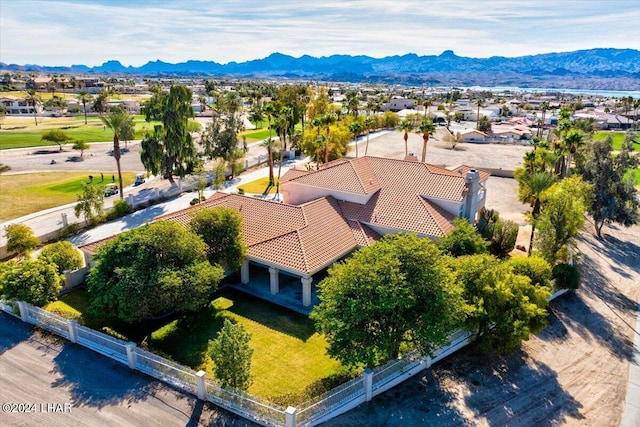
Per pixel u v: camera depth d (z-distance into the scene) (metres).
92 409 19.59
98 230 45.84
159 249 26.33
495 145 106.06
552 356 26.17
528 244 42.56
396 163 44.62
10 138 102.75
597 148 46.19
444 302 21.03
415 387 22.34
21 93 192.50
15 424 18.62
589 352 26.84
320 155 70.12
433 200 39.50
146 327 27.61
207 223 31.19
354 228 36.66
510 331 23.67
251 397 19.03
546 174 38.22
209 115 154.38
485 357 25.34
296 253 31.11
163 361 21.58
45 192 58.47
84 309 29.53
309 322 28.58
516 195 60.12
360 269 21.64
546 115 162.75
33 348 23.97
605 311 32.16
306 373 23.41
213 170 66.19
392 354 22.59
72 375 21.83
